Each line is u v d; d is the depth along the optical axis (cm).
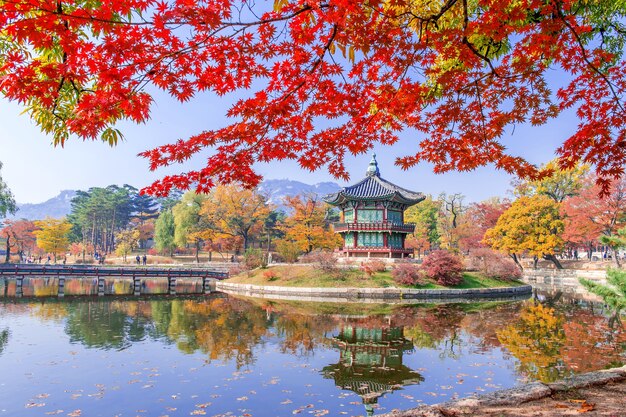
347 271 3791
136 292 3816
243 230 6650
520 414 471
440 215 7481
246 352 1428
